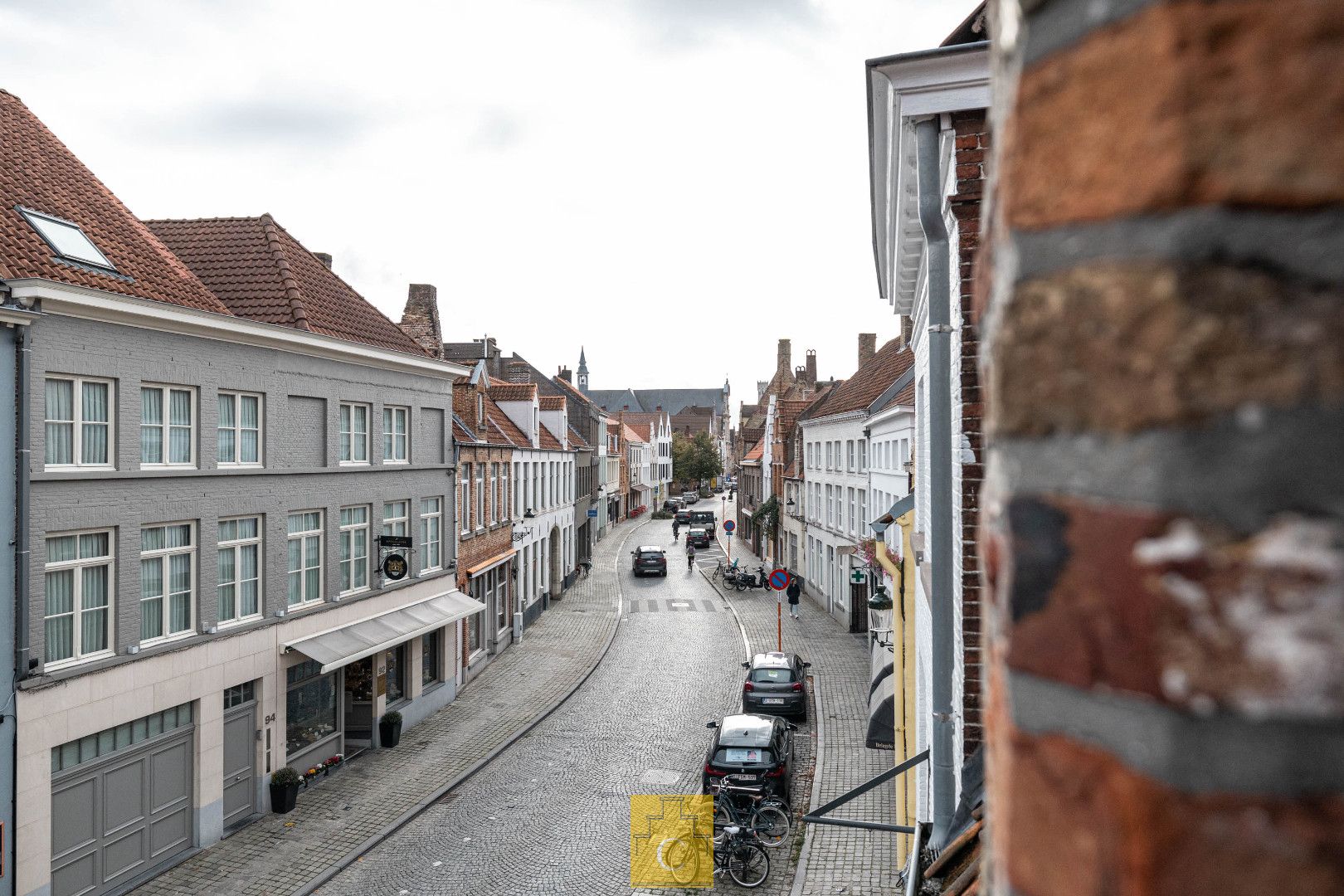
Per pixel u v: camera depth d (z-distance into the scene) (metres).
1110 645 0.56
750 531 58.66
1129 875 0.54
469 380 25.75
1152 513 0.53
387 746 18.34
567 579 40.03
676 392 137.00
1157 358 0.54
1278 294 0.51
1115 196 0.58
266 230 18.25
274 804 14.67
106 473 11.51
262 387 14.70
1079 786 0.59
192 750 13.10
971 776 5.06
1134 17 0.58
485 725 19.98
